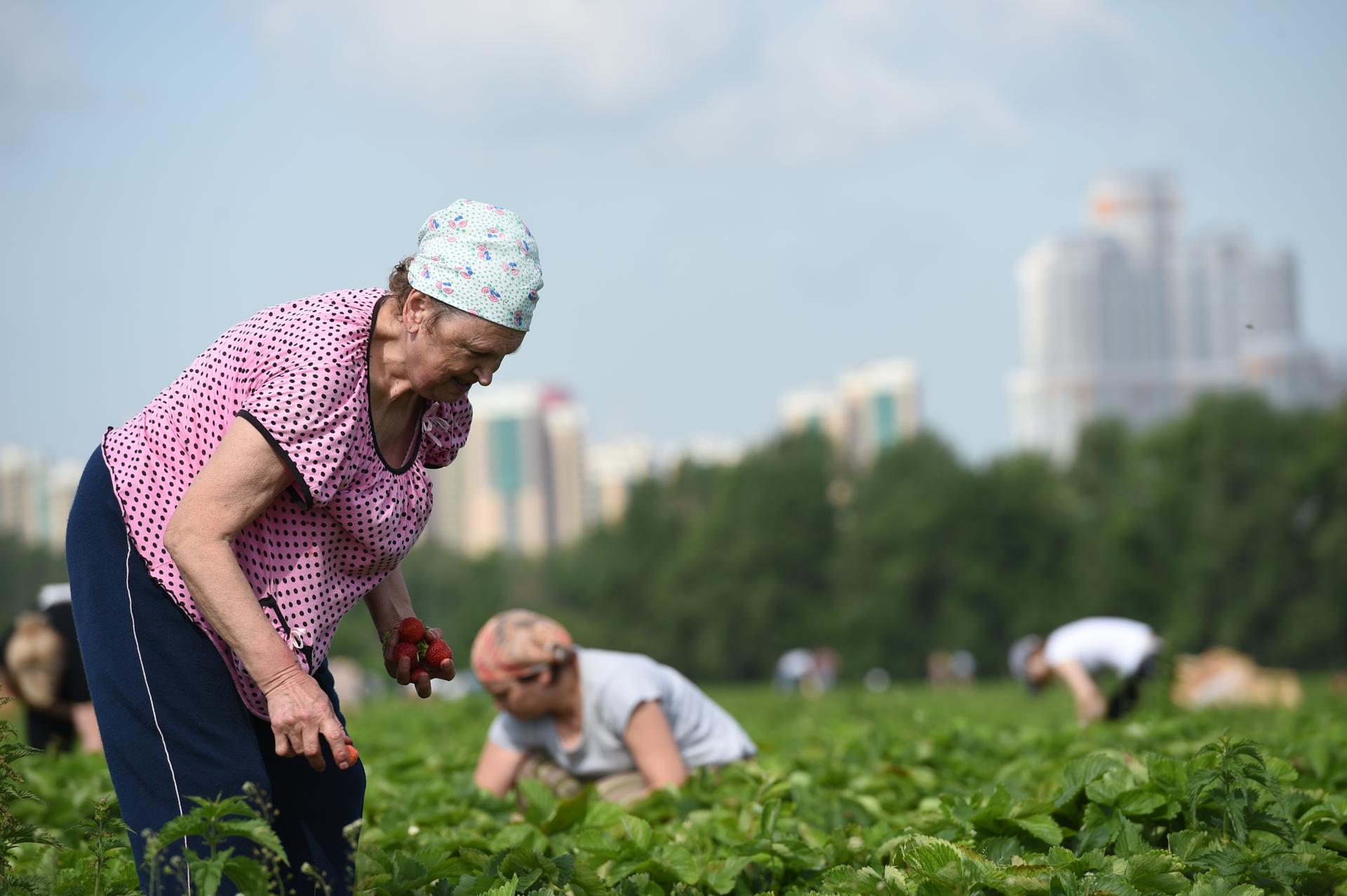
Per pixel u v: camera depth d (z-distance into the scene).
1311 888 6.05
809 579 135.62
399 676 6.15
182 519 5.14
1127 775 7.03
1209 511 113.31
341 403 5.28
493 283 5.28
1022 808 6.88
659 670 10.11
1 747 5.64
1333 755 9.78
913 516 127.19
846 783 9.85
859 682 125.19
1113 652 16.17
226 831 4.91
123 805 5.32
